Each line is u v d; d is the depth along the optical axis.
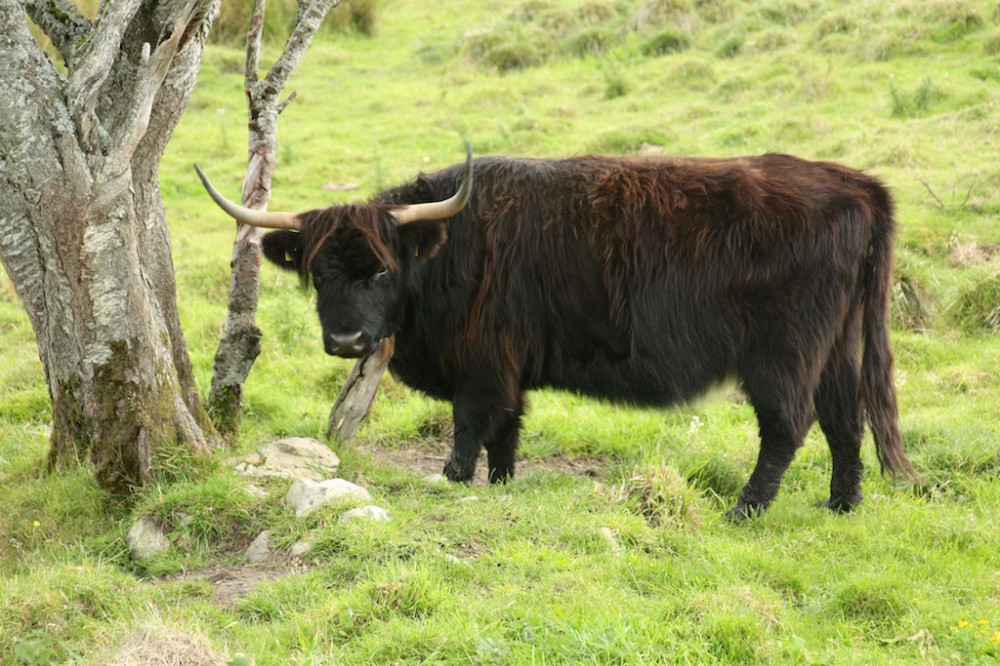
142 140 11.23
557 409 14.74
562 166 11.31
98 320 10.42
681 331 10.77
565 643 7.54
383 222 10.58
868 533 10.30
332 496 10.02
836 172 11.09
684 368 10.86
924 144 23.59
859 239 10.79
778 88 29.55
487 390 11.30
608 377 11.19
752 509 10.88
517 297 11.05
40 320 10.76
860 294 11.05
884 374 11.01
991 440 12.66
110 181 10.15
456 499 10.51
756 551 9.65
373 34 45.94
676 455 12.54
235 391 12.61
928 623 8.32
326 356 17.11
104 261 10.32
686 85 32.06
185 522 10.00
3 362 17.14
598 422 14.35
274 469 11.00
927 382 15.41
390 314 10.93
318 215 10.65
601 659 7.45
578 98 32.94
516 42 38.59
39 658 7.66
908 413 14.28
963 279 17.86
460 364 11.30
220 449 11.68
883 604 8.64
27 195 10.17
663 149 25.67
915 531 10.41
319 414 14.60
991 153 22.75
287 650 7.70
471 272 11.09
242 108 34.91
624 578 8.84
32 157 10.03
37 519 10.61
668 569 9.00
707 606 8.22
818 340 10.71
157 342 10.82
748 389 10.85
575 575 8.66
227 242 23.50
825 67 30.36
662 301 10.74
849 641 8.14
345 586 8.70
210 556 9.80
